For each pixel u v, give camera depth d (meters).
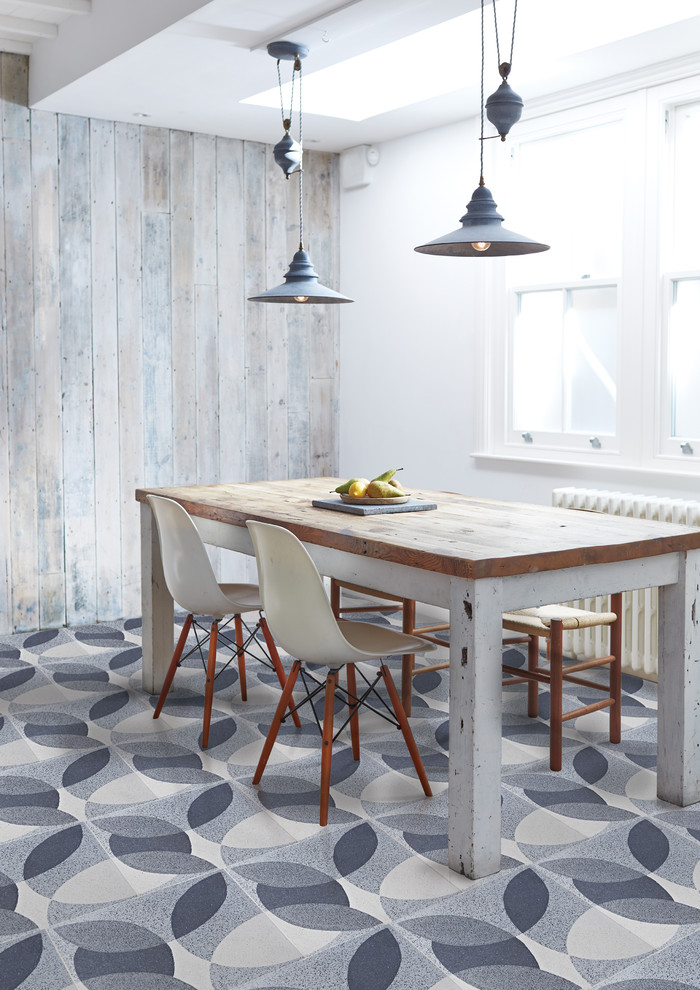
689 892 2.42
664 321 4.12
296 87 4.76
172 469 5.37
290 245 5.67
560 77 4.26
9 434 4.86
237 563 5.70
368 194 5.62
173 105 4.72
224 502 3.59
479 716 2.45
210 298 5.41
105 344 5.09
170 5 3.61
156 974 2.08
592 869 2.53
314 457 5.90
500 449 4.93
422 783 2.98
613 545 2.63
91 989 2.03
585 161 4.48
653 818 2.83
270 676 4.18
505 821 2.80
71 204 4.93
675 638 2.88
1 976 2.08
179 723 3.60
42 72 4.61
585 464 4.43
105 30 4.04
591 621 3.24
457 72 4.38
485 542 2.66
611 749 3.36
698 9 3.47
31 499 4.95
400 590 2.69
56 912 2.33
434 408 5.28
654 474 4.17
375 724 3.60
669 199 4.11
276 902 2.37
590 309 4.50
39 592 5.02
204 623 5.11
